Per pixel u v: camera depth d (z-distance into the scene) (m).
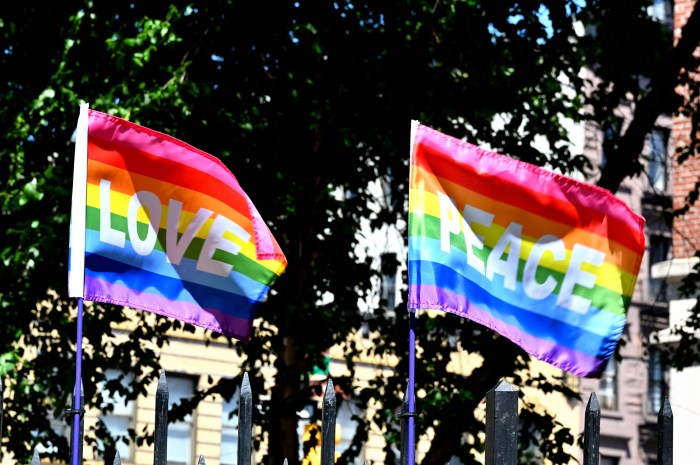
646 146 67.50
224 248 15.41
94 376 30.75
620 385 72.56
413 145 14.03
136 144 15.27
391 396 32.47
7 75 30.83
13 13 30.20
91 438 31.92
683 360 37.50
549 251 13.95
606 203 13.88
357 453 32.88
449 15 30.75
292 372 31.47
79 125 15.11
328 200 30.05
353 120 30.34
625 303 13.97
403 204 33.41
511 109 32.06
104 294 15.14
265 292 15.45
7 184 28.70
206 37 29.31
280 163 29.80
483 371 32.09
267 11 29.69
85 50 29.47
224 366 61.00
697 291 55.22
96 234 15.15
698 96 34.34
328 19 30.34
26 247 28.27
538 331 13.98
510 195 13.99
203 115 28.47
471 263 14.01
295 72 30.08
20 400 30.55
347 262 31.91
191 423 60.44
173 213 15.35
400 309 33.25
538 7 31.80
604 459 72.12
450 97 31.09
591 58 33.94
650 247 71.62
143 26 28.88
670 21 68.50
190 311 15.38
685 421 55.53
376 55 30.95
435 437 31.88
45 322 30.86
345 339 32.06
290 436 31.97
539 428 33.69
